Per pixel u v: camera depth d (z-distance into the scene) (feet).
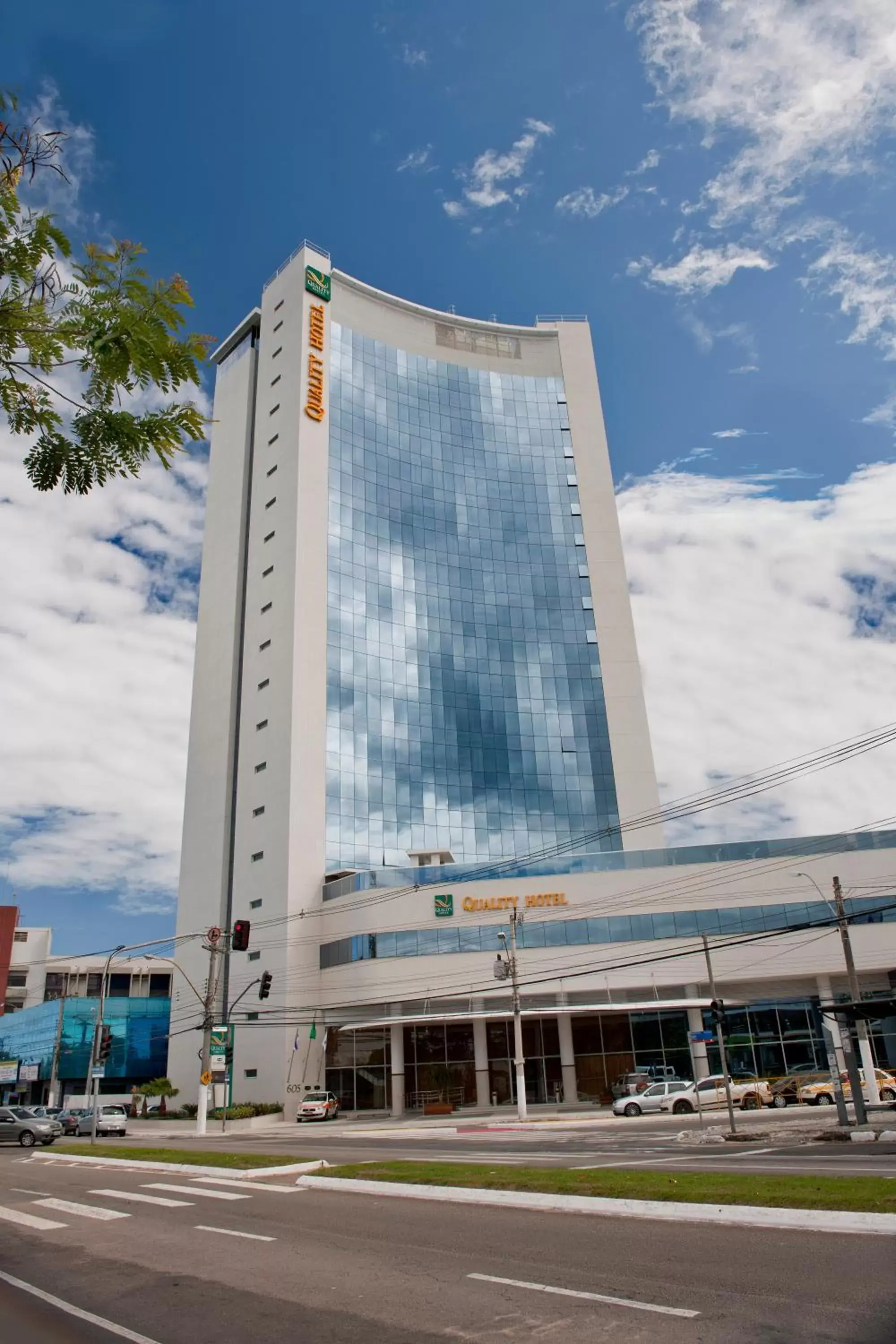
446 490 267.39
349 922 188.65
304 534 233.96
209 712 244.42
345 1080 181.78
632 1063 163.94
